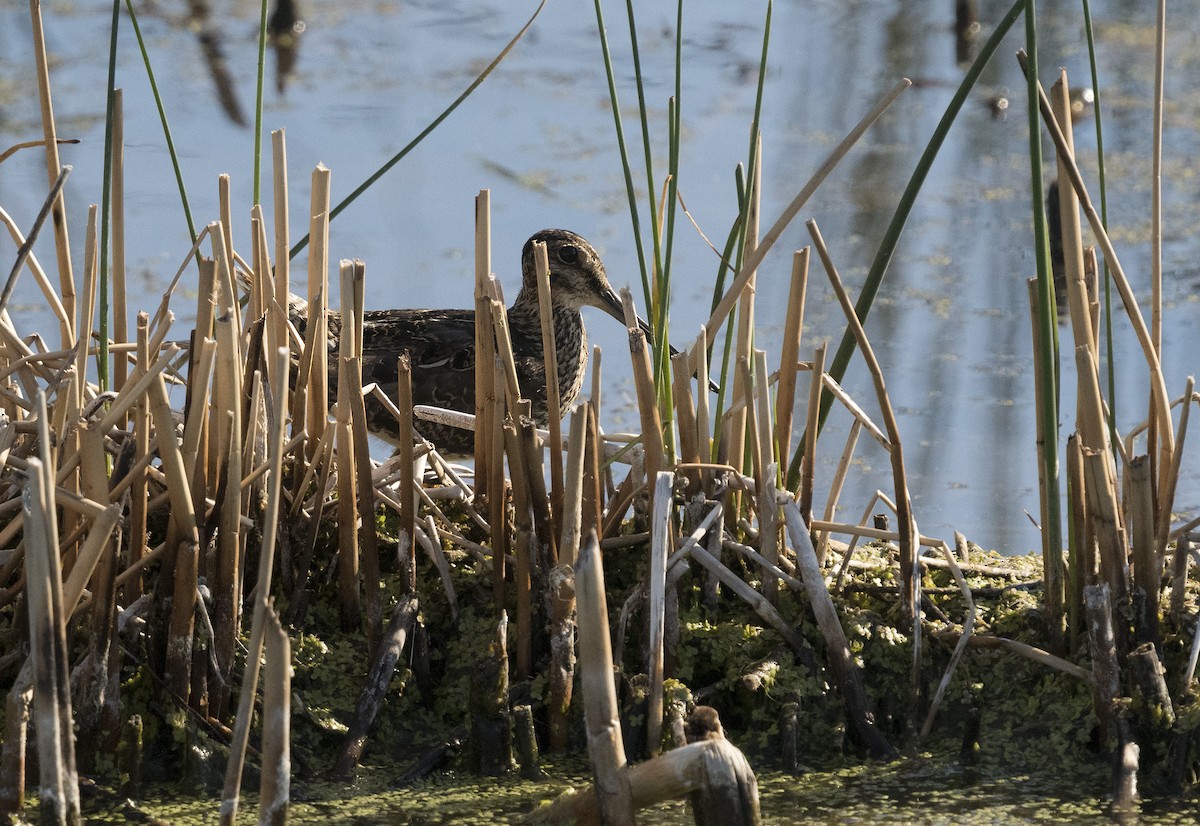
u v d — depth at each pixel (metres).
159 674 7.30
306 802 7.15
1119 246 14.94
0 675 7.30
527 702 7.61
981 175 16.78
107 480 7.22
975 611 7.90
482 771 7.41
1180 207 15.65
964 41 19.69
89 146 15.99
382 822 6.98
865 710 7.59
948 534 10.65
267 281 7.80
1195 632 7.41
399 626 7.64
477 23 20.66
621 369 13.30
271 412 7.84
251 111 17.25
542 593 7.75
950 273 14.72
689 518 7.94
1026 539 10.57
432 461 8.41
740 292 7.92
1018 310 14.03
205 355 6.81
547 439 8.12
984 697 7.74
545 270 7.53
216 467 7.52
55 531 6.07
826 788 7.33
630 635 7.84
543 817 6.76
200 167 15.79
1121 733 7.27
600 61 19.34
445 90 18.25
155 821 6.86
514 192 15.83
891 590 8.09
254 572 7.74
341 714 7.57
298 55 19.16
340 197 15.45
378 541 8.25
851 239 15.32
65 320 8.09
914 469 11.63
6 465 7.47
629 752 7.30
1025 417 12.38
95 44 19.08
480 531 8.29
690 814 7.04
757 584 8.05
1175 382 12.62
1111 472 7.52
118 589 7.45
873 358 7.43
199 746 7.20
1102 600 7.27
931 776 7.43
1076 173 7.10
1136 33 19.88
